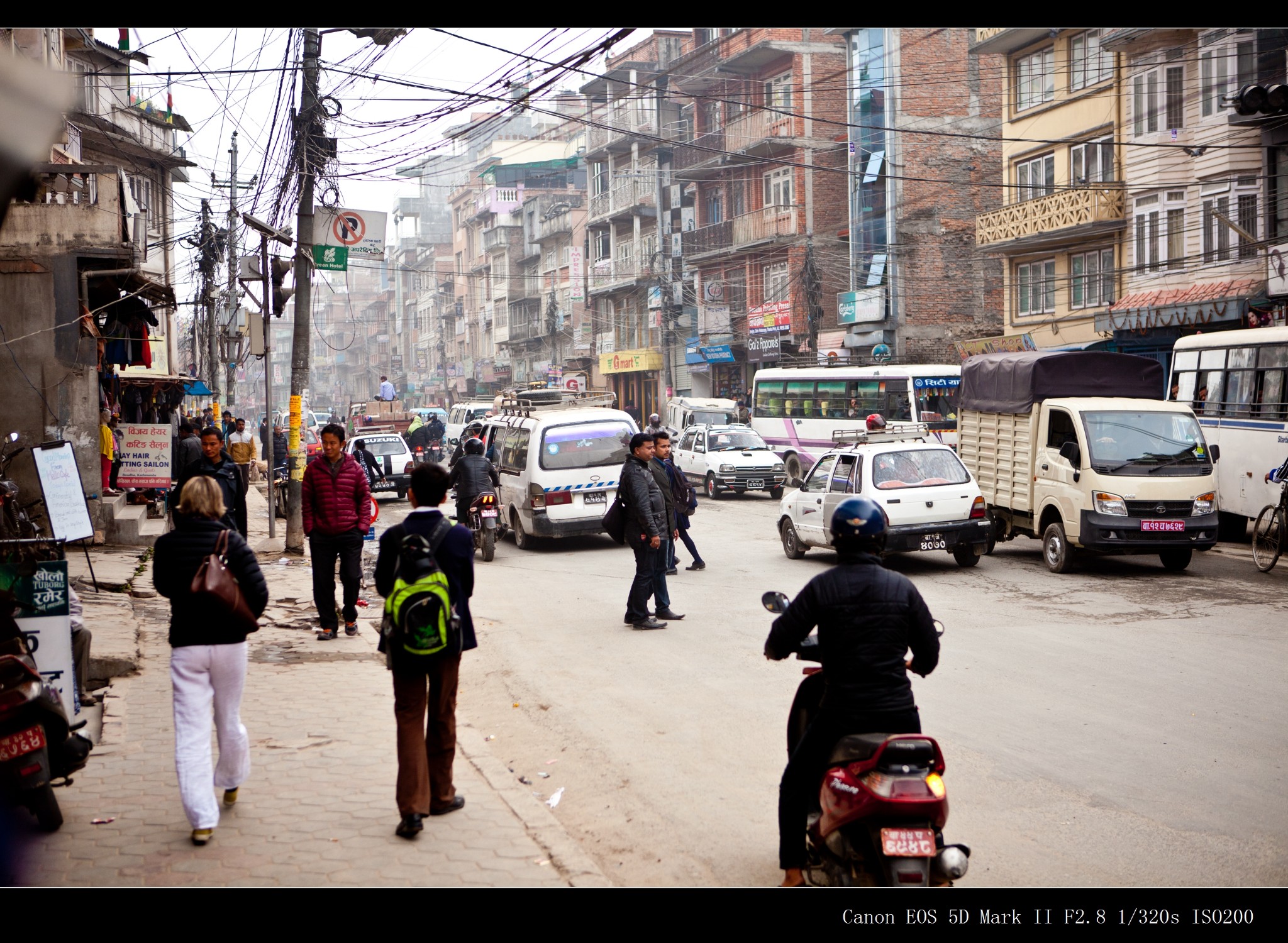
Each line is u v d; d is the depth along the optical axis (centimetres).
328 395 13188
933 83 3953
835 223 4197
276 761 649
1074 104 3000
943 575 1425
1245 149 2523
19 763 515
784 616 453
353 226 1666
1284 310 2278
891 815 404
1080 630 1056
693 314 4878
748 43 4353
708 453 2719
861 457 1471
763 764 675
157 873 485
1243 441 1728
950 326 3941
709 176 4669
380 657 960
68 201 1592
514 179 7556
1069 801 595
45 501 812
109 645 914
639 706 819
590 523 1775
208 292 3559
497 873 489
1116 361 1523
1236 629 1048
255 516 2345
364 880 479
